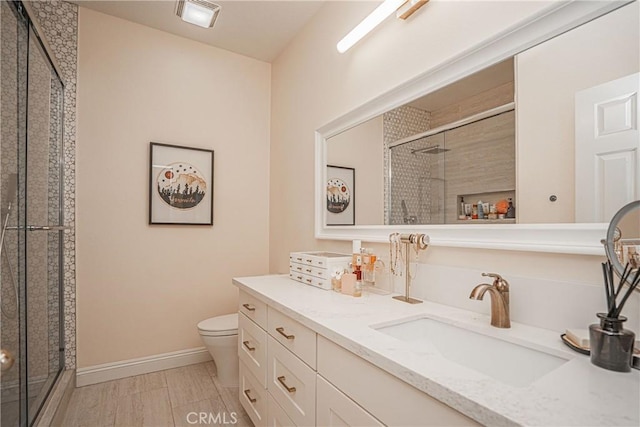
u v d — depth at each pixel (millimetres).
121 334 2287
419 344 1166
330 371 1022
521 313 1073
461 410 614
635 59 842
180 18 2355
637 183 829
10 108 1352
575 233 945
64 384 1917
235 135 2787
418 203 1464
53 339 1935
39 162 1717
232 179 2758
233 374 2162
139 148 2385
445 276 1323
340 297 1458
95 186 2230
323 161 2143
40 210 1728
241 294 1869
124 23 2367
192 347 2533
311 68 2307
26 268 1504
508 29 1101
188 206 2545
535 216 1044
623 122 857
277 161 2797
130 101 2365
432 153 1402
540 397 609
